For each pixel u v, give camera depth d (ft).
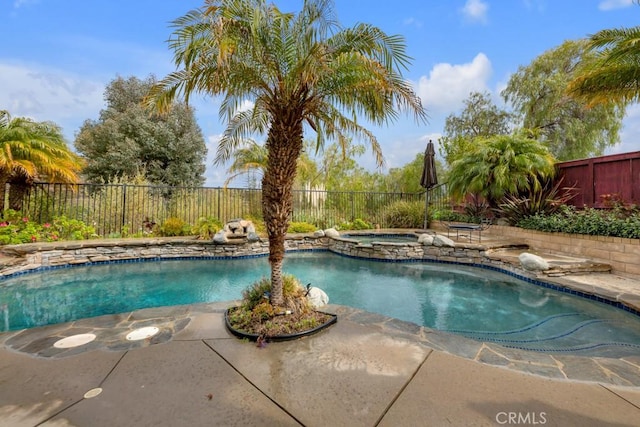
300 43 10.21
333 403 6.51
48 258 21.97
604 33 18.62
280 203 11.14
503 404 6.53
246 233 29.40
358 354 8.75
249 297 12.00
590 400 6.73
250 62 10.63
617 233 18.70
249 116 14.75
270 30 10.10
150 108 12.11
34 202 27.25
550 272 17.99
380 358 8.53
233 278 20.95
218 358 8.45
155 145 54.65
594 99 21.15
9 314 14.30
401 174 52.54
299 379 7.43
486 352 9.05
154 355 8.59
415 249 25.95
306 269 23.66
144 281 20.02
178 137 58.03
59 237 25.91
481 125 56.39
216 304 13.30
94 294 17.35
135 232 30.58
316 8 9.89
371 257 26.78
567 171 27.25
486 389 7.09
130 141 52.26
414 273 22.21
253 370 7.82
